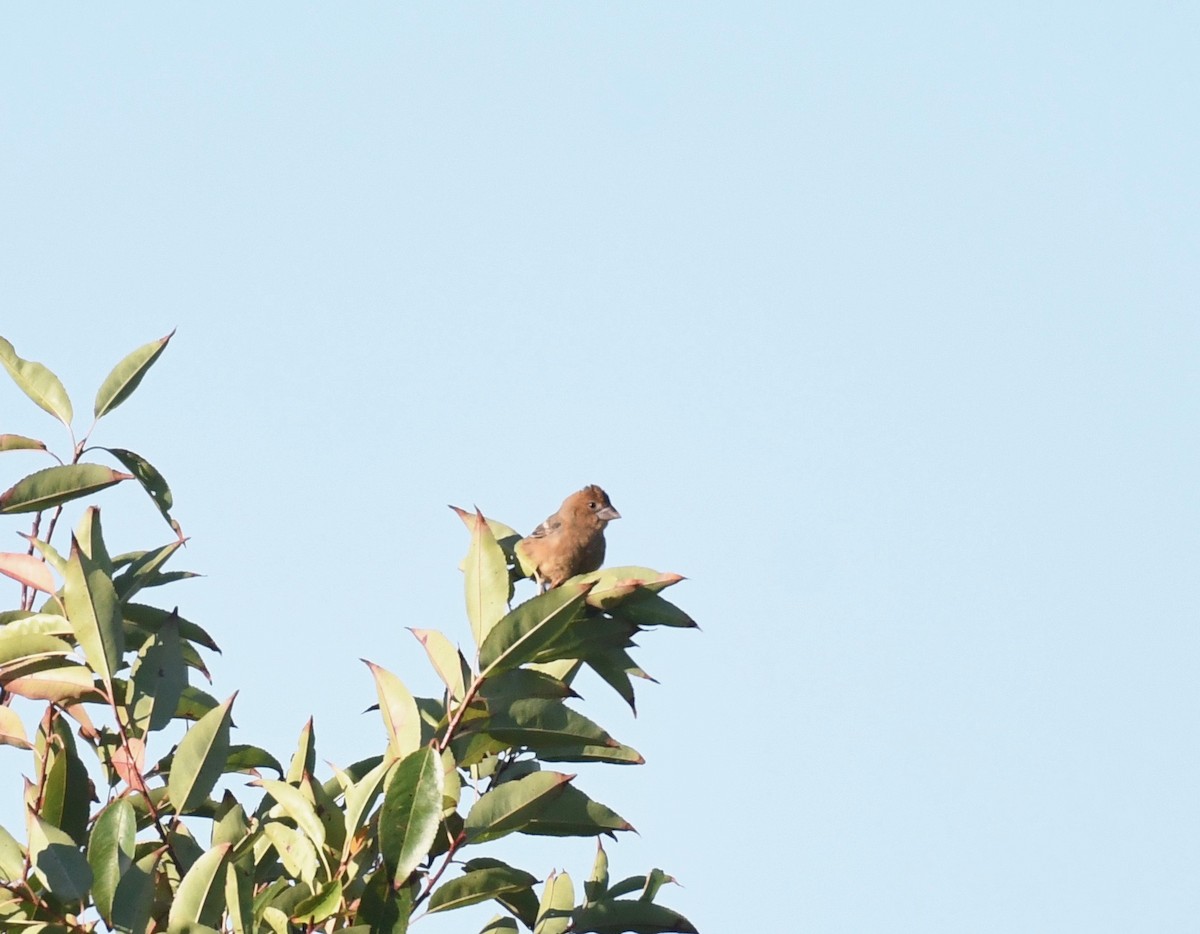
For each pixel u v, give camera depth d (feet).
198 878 29.09
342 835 31.81
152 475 39.04
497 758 36.29
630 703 35.81
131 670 33.50
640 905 34.94
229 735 32.35
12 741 33.96
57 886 29.01
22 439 38.73
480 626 31.73
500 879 32.78
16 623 32.89
